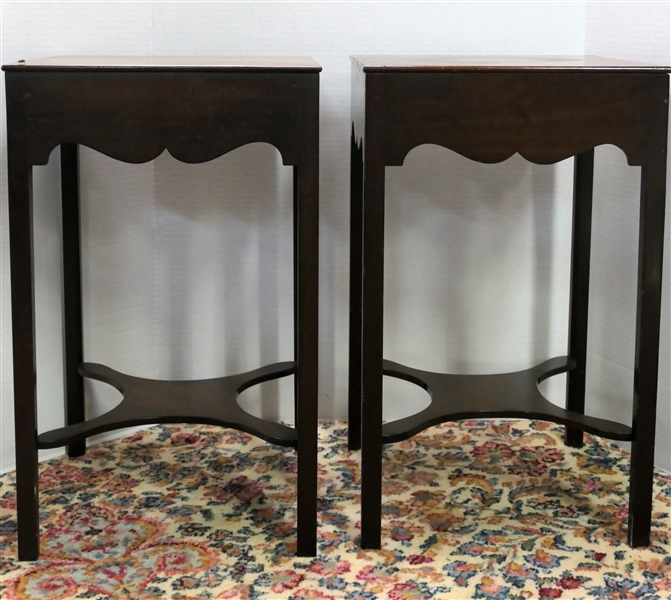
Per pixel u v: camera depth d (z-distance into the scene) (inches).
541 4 59.6
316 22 59.0
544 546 46.4
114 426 47.8
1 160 52.5
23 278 42.8
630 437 45.8
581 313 58.4
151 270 61.7
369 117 41.9
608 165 59.2
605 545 46.6
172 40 58.7
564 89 41.9
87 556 45.1
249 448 59.1
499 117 42.1
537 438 61.1
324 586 42.5
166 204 60.9
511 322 63.5
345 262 62.1
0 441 54.6
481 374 59.4
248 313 62.9
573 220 58.3
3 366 54.3
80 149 56.5
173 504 50.8
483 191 61.4
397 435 46.1
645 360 44.9
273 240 61.9
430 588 42.4
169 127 41.2
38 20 53.4
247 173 60.9
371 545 46.1
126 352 61.3
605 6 58.0
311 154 41.7
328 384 63.8
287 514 49.8
